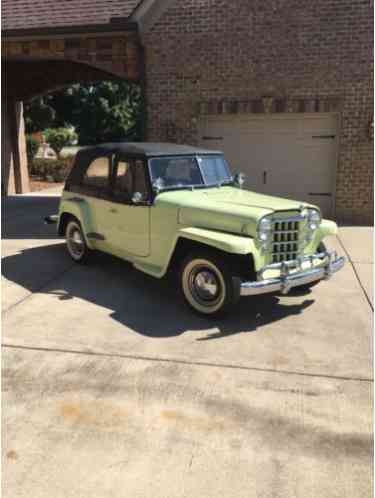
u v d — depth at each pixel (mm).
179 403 3604
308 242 5277
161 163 5754
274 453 3053
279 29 10070
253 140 10914
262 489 2748
